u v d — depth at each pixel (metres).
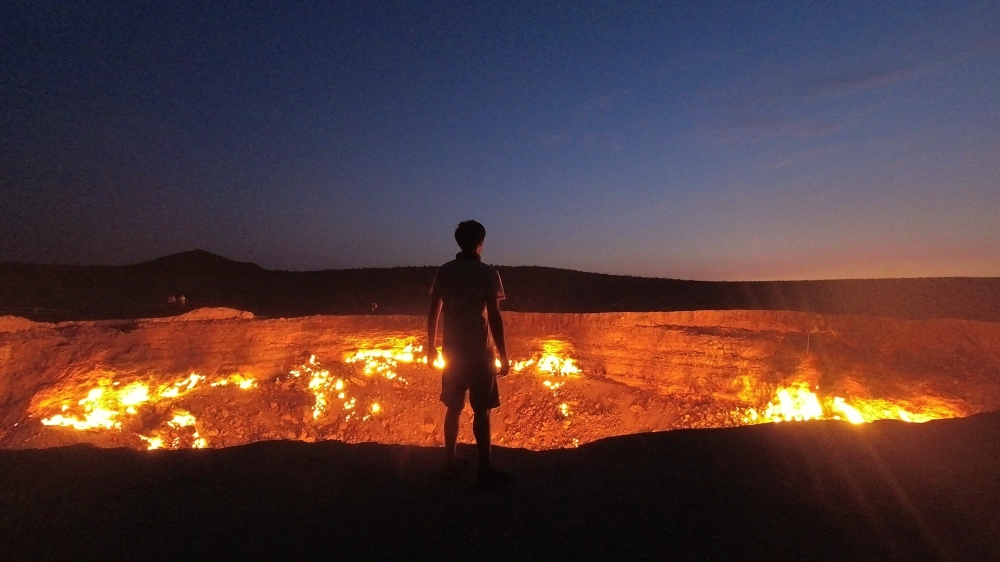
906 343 14.38
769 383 15.09
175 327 14.47
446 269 4.56
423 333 18.11
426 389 16.33
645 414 15.70
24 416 10.92
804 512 3.85
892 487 4.20
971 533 3.54
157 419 12.83
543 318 18.31
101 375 12.58
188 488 4.25
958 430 5.35
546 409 16.16
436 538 3.57
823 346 15.19
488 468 4.39
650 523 3.74
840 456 4.82
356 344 17.47
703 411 15.20
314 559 3.34
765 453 4.95
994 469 4.45
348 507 3.98
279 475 4.52
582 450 5.30
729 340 16.11
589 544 3.49
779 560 3.28
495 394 4.49
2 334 11.58
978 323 13.80
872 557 3.30
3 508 3.87
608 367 17.27
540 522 3.78
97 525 3.69
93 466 4.61
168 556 3.35
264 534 3.61
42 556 3.32
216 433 13.28
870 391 13.62
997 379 12.53
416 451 5.15
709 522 3.74
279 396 15.24
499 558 3.35
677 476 4.52
